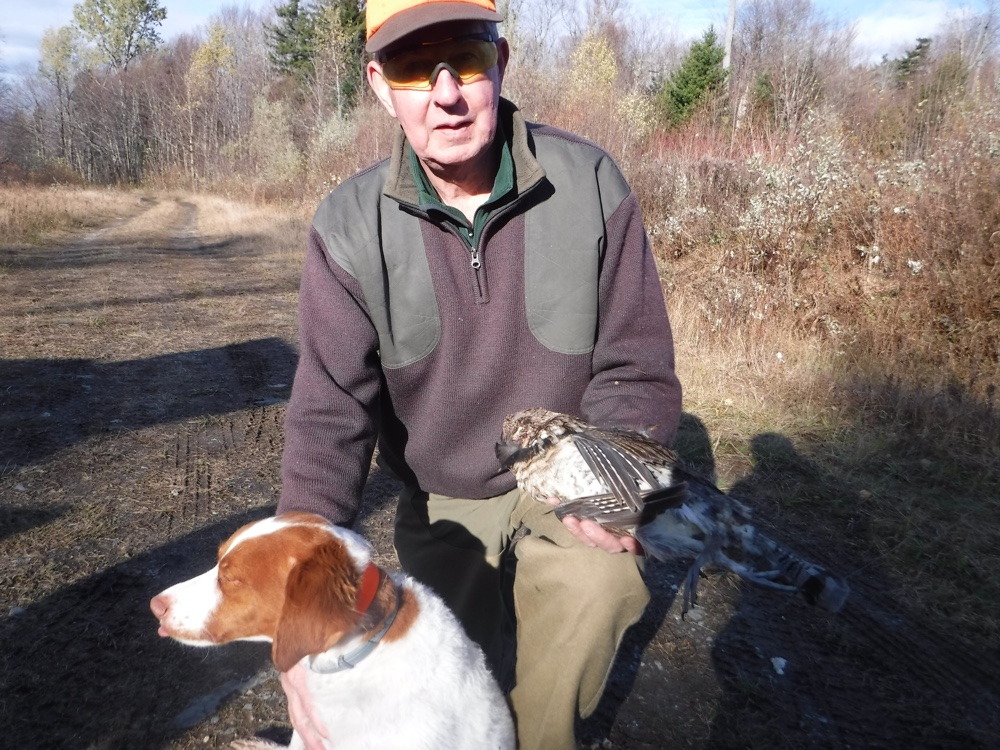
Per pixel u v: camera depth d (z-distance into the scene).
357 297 2.39
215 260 15.81
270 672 3.22
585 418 2.49
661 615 3.69
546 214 2.38
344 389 2.38
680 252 9.64
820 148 8.19
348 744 1.98
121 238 20.00
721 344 7.32
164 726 2.90
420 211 2.34
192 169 57.44
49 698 3.01
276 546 1.92
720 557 2.31
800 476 5.01
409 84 2.21
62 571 3.89
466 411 2.49
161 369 7.54
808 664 3.35
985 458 5.10
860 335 6.63
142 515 4.53
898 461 5.15
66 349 8.12
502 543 2.64
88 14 70.62
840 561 4.09
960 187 6.48
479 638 2.75
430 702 1.96
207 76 61.53
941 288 6.39
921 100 10.02
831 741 2.92
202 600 1.92
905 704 3.13
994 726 3.02
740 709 3.08
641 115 15.54
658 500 2.12
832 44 27.62
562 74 18.52
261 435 5.88
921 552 4.14
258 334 9.10
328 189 21.47
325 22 40.94
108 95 67.69
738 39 33.75
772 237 7.84
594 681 2.21
